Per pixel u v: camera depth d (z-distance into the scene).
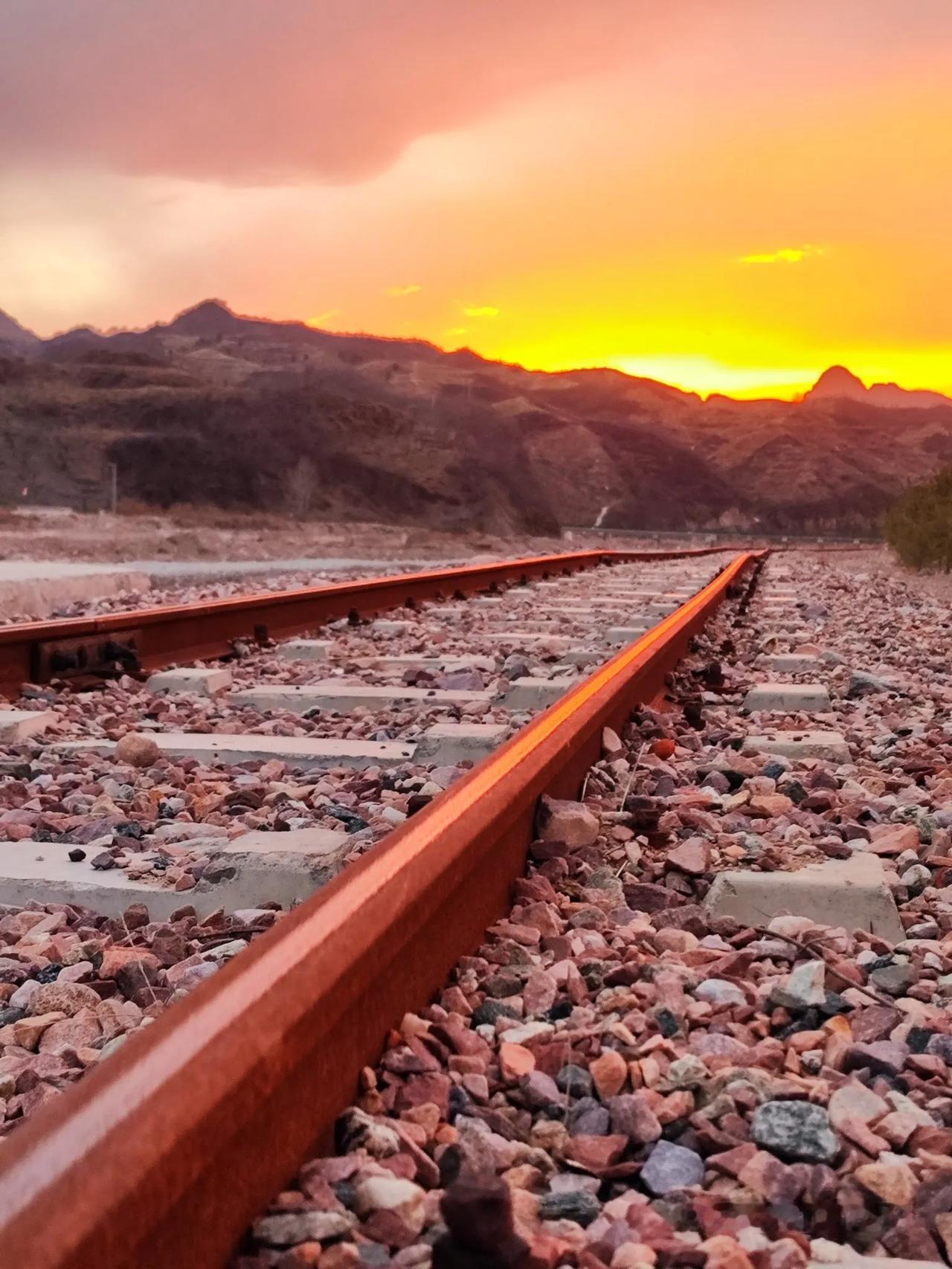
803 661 9.52
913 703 7.93
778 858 4.03
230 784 5.45
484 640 10.66
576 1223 2.03
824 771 5.41
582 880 3.92
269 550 33.50
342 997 2.18
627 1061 2.55
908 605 16.75
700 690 7.89
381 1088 2.38
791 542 95.62
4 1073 2.73
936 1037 2.72
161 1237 1.60
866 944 3.49
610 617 13.05
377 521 88.62
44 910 3.91
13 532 33.69
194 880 4.01
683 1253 1.88
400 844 2.82
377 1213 1.93
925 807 4.99
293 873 3.92
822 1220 2.11
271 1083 1.87
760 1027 2.81
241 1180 1.84
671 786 5.11
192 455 87.25
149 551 29.48
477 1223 1.63
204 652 9.61
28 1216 1.39
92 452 86.25
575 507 185.12
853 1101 2.39
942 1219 2.05
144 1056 1.73
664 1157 2.23
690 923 3.62
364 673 8.81
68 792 5.34
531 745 4.23
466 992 2.93
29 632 7.66
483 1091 2.45
